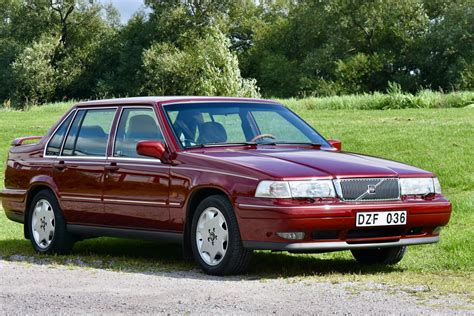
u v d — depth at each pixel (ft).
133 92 310.24
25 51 308.19
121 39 322.96
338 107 143.74
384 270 30.66
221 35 150.51
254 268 31.01
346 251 35.55
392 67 287.07
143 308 22.57
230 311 21.95
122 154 33.32
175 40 315.58
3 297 24.72
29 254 36.35
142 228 32.32
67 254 36.09
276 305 22.76
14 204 38.14
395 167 30.17
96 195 33.86
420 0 288.30
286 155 30.19
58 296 24.72
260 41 330.95
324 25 299.58
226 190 28.73
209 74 149.28
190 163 30.42
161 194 31.22
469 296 24.20
